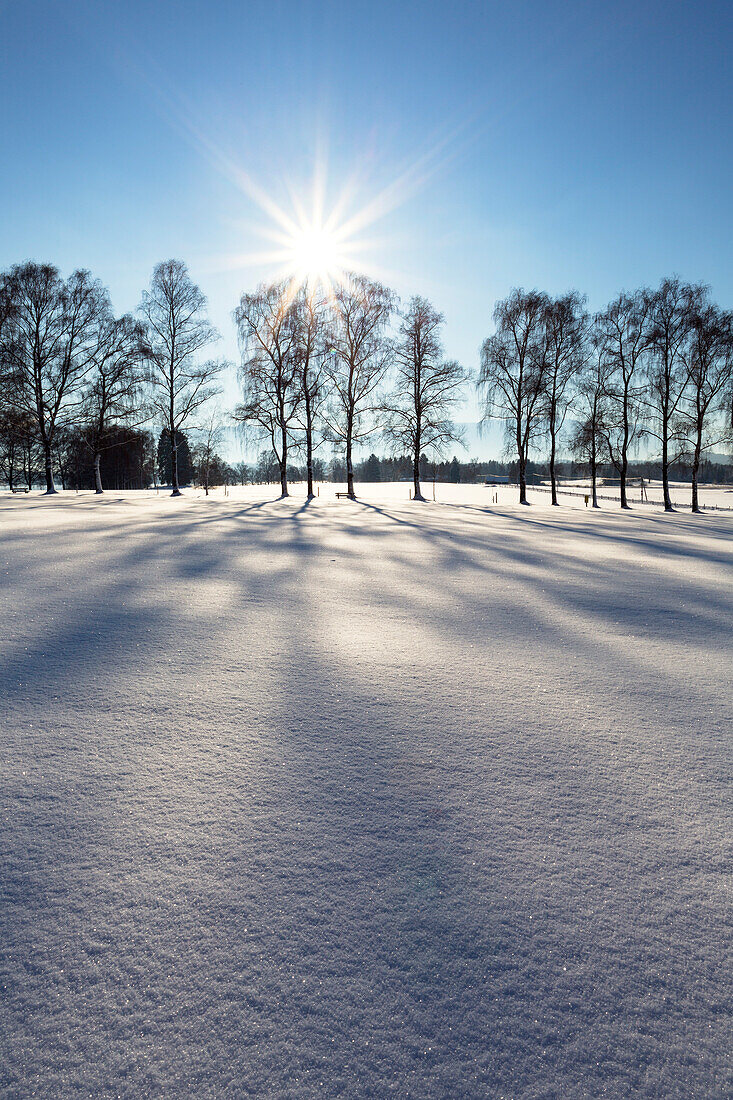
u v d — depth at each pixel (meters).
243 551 9.35
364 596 6.25
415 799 2.32
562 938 1.63
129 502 23.39
